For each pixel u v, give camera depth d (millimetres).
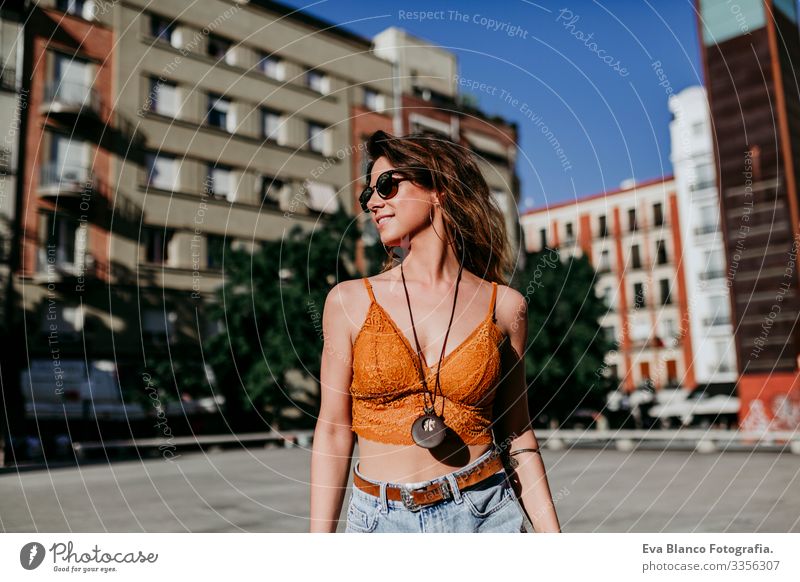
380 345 1277
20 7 14492
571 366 19266
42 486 9016
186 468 12258
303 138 17344
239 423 14867
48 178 14781
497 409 1472
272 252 13484
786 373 17797
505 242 1530
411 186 1391
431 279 1364
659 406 23688
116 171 14578
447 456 1302
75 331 14953
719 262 26922
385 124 17141
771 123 18781
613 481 9469
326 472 1328
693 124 28031
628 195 28859
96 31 14758
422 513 1286
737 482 9109
